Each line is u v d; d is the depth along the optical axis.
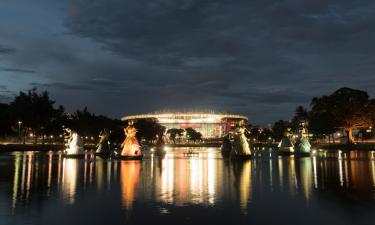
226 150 75.88
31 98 115.12
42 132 121.25
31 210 16.64
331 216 15.34
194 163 49.44
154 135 167.00
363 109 100.75
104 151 70.06
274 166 42.31
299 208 16.95
